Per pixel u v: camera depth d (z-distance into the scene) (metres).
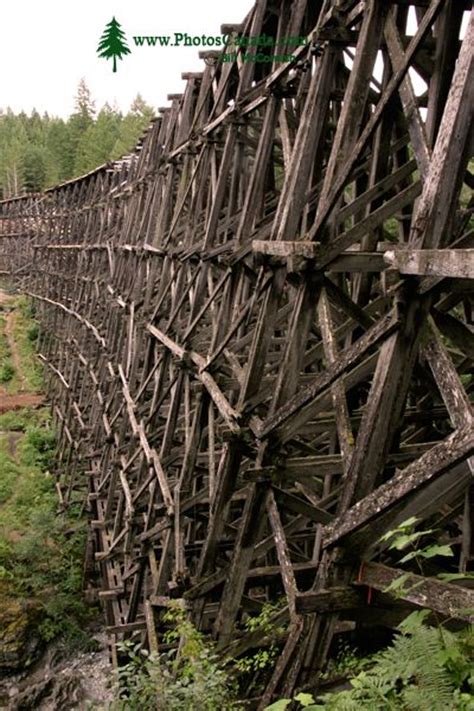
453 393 3.35
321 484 7.11
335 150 4.79
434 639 2.70
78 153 58.28
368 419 3.88
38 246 35.28
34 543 15.56
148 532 9.38
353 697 2.77
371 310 5.72
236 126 8.06
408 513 3.94
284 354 5.21
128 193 16.52
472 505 5.88
